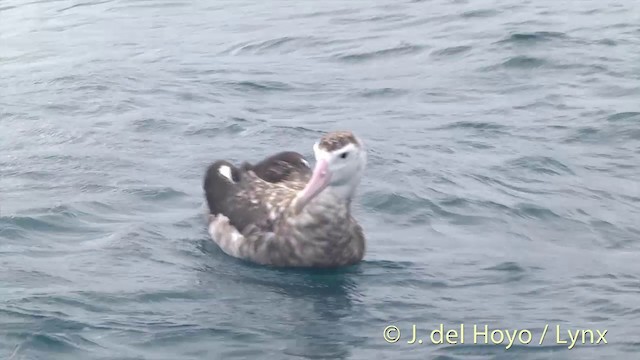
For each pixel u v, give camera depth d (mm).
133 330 13039
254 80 23812
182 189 17469
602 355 12406
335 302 13812
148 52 26516
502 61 23781
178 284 14258
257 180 15453
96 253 15125
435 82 23125
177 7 31219
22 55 26891
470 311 13562
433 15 28047
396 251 15344
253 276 14555
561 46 24344
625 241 15812
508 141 19656
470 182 17750
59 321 13148
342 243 14664
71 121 21109
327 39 26781
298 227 14625
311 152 19297
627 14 26500
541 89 22188
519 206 16875
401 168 18266
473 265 14922
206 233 15836
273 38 27219
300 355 12539
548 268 14812
